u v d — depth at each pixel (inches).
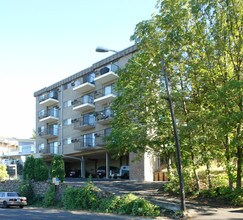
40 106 2544.3
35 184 1349.7
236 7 880.9
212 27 896.9
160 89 963.3
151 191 1101.7
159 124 984.9
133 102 1001.5
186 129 874.1
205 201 925.2
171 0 945.5
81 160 2102.6
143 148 1046.4
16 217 805.9
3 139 4345.5
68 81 2225.6
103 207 943.0
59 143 2253.9
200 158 944.3
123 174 1733.5
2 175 1733.5
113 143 1027.3
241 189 889.5
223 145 930.1
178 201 907.4
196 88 973.8
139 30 998.4
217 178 1088.8
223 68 917.8
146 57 994.7
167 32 960.3
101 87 1923.0
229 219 689.0
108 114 1803.6
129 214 846.5
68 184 1197.7
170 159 1130.0
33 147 3134.8
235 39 900.0
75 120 2079.2
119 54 1777.8
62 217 797.9
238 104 844.0
